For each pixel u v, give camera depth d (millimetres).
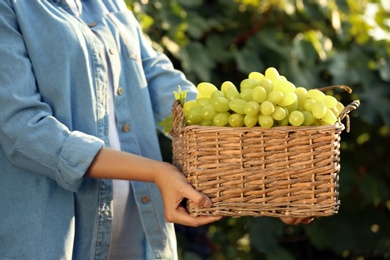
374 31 4520
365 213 4648
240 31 4340
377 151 4668
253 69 4184
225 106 2102
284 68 4266
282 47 4297
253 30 4324
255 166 2088
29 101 2215
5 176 2291
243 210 2111
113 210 2393
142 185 2436
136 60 2535
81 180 2205
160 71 2658
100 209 2359
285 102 2094
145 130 2502
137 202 2428
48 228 2256
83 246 2350
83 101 2342
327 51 4375
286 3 4258
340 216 4609
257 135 2076
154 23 3867
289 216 2127
